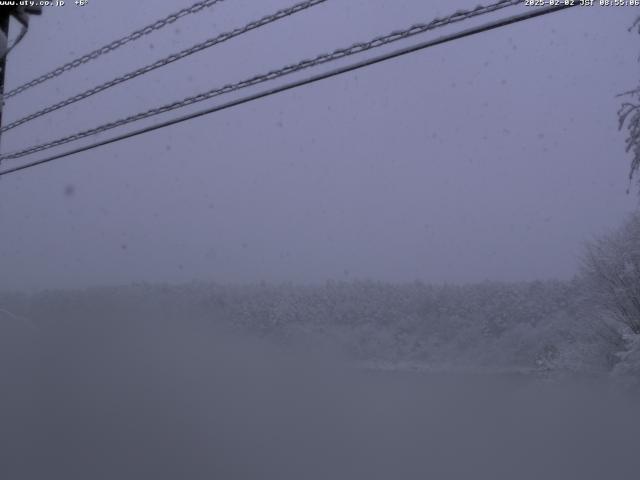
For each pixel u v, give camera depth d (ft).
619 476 34.06
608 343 76.43
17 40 20.17
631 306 73.82
